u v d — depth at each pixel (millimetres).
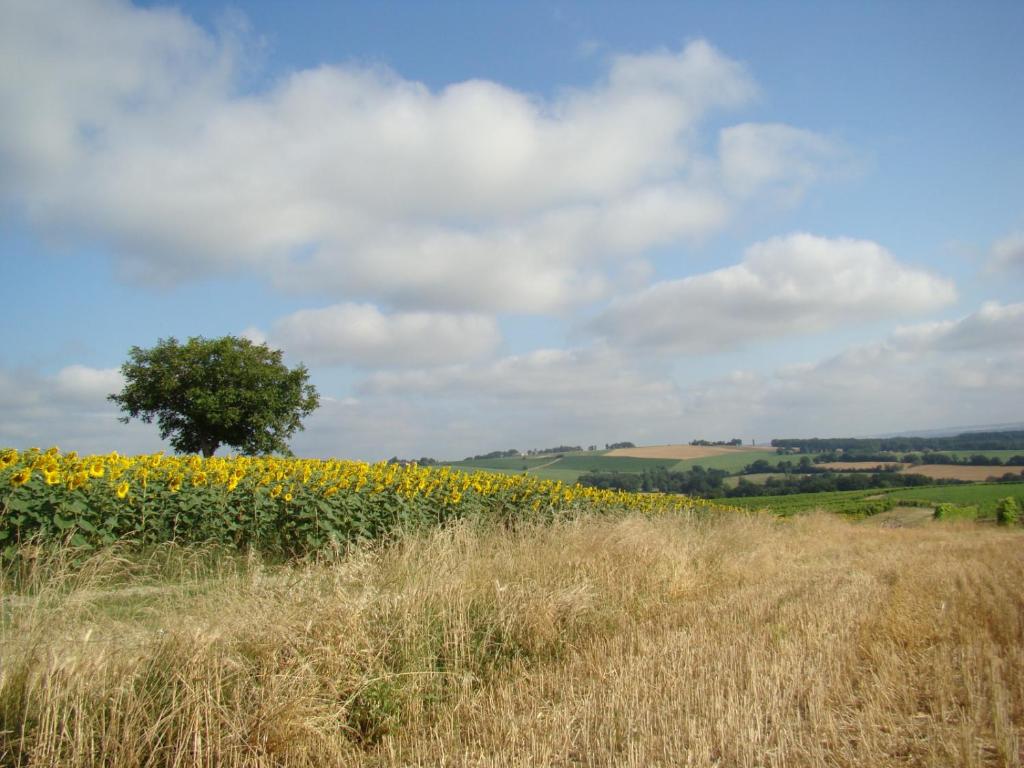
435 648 6012
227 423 29766
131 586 7137
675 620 7832
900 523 35219
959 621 7414
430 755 4492
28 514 7961
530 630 6707
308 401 32719
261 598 5758
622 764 4152
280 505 10570
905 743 4398
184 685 4324
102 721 4000
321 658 5086
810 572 11953
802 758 4211
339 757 4363
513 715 4965
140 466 11117
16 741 3785
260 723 4340
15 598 5375
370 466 16281
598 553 9586
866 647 6551
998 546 17297
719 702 4887
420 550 7934
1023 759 4184
